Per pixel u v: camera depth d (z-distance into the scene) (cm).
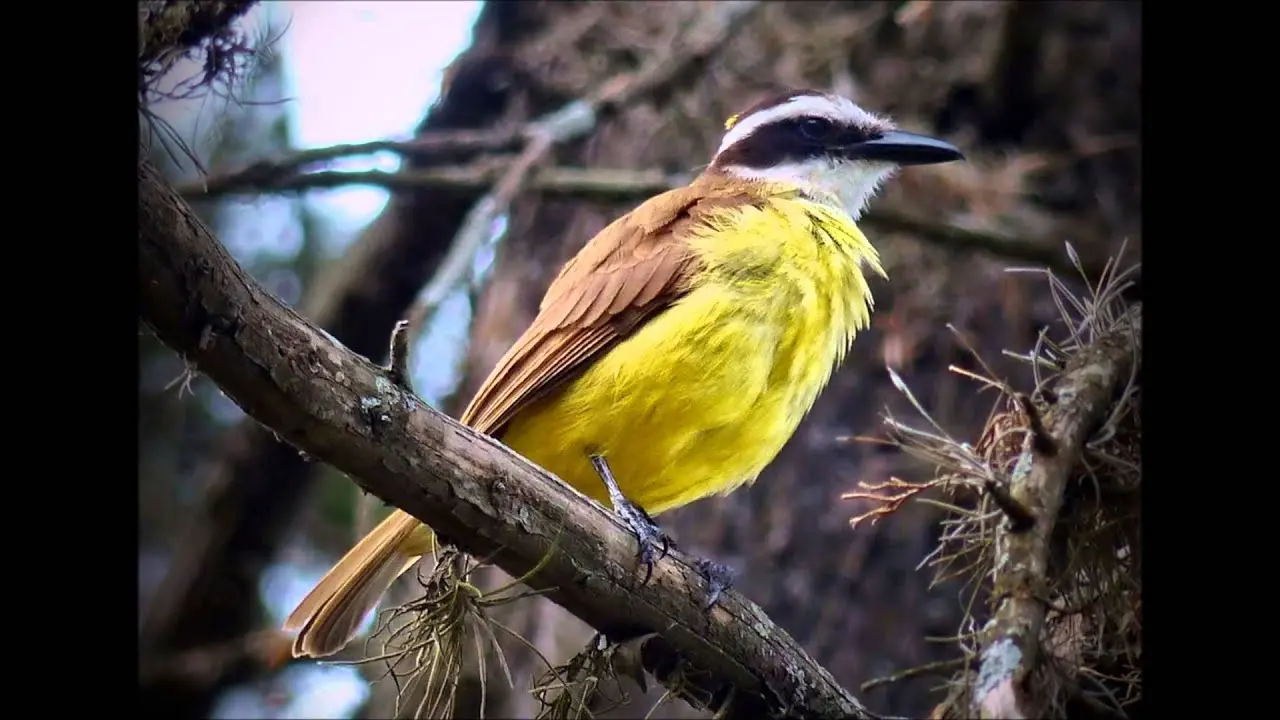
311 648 905
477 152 1519
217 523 1449
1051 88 1366
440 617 723
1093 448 741
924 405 1269
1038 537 666
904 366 1286
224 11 898
